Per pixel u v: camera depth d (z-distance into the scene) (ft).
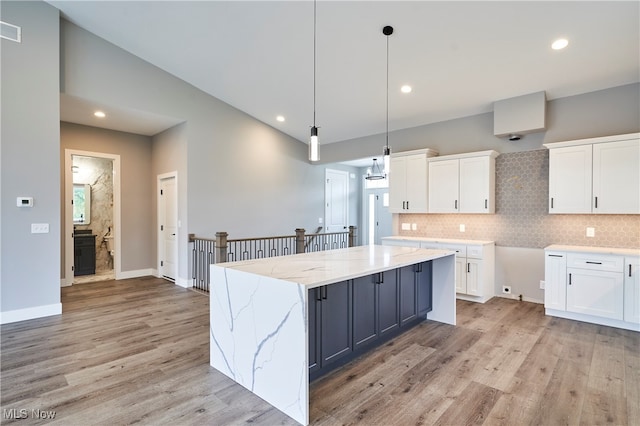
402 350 9.94
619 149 12.14
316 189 25.94
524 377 8.30
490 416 6.72
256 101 19.15
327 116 19.52
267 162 22.13
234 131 20.25
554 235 14.62
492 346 10.24
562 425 6.44
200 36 13.99
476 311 13.85
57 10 12.98
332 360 8.18
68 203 18.56
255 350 7.57
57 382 7.97
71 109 16.03
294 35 12.86
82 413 6.74
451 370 8.68
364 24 11.64
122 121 18.15
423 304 12.25
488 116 16.46
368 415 6.75
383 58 13.42
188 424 6.45
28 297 12.53
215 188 19.30
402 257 10.47
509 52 11.98
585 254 12.28
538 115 14.14
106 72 15.10
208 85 18.12
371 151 21.44
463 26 11.04
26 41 12.35
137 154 21.08
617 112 13.10
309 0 10.93
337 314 8.34
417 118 18.15
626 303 11.50
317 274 7.63
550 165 13.65
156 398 7.34
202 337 10.90
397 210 18.56
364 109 18.04
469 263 15.33
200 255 18.34
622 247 13.05
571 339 10.79
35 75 12.54
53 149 12.95
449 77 14.03
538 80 13.41
